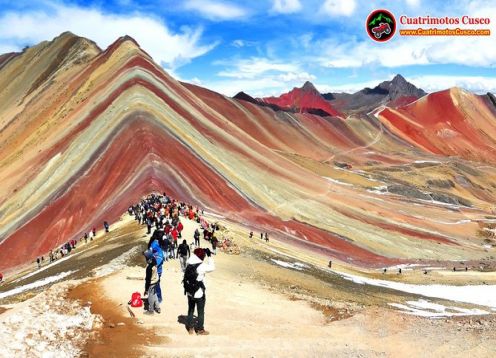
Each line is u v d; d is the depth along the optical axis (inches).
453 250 3321.9
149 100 3978.8
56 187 3026.6
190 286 454.9
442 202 5403.5
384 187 5354.3
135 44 5930.1
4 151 5054.1
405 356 407.8
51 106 5423.2
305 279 1248.8
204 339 439.5
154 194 2207.2
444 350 406.6
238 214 2851.9
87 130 3720.5
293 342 440.5
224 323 502.3
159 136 3344.0
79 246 1966.0
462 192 6422.2
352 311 626.8
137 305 526.6
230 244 1446.9
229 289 743.1
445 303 1439.5
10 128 5703.7
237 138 4456.2
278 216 3046.3
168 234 996.6
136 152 3125.0
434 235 3666.3
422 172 6692.9
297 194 3661.4
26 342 398.9
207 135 4023.1
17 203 3142.2
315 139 7460.6
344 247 2854.3
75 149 3496.6
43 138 4293.8
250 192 3275.1
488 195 6574.8
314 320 582.9
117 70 4960.6
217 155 3627.0
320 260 2202.3
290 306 650.8
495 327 470.9
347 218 3494.1
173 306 552.4
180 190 2792.8
